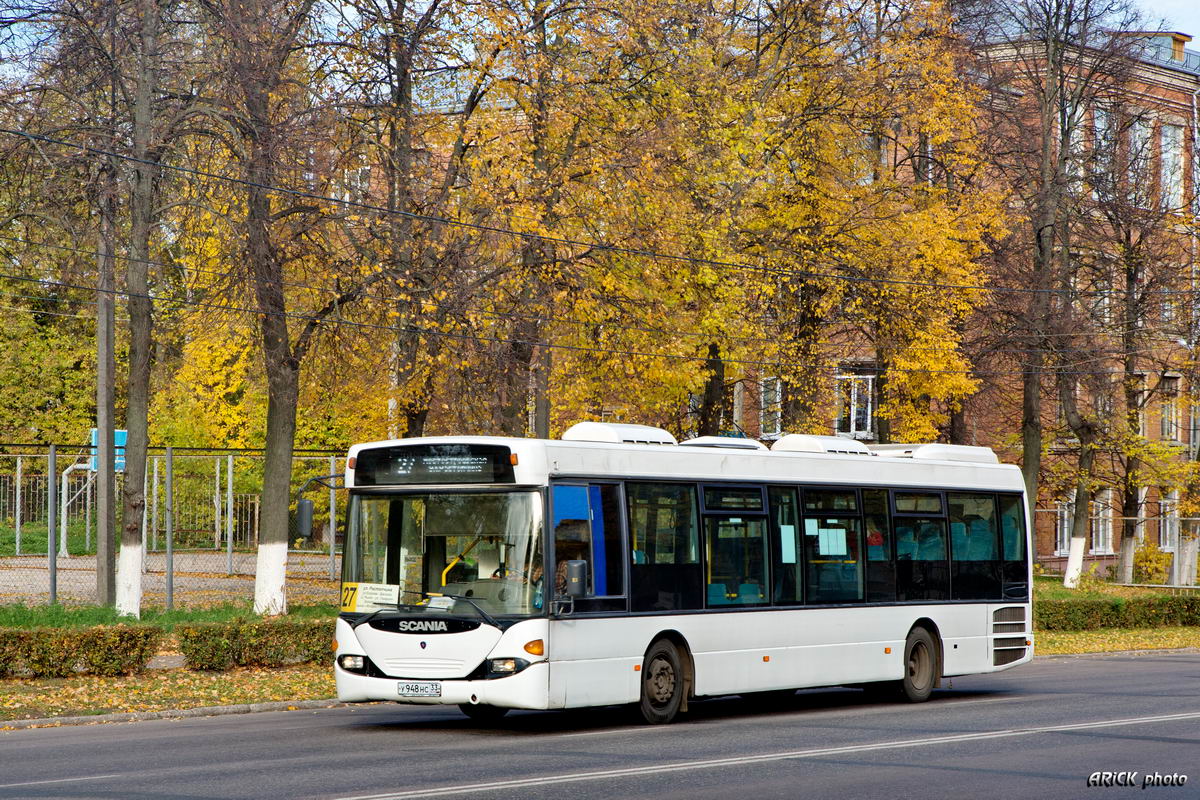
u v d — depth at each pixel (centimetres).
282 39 2608
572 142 2961
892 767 1341
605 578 1678
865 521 2061
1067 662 3080
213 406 4300
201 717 1841
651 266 3030
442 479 1661
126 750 1437
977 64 4188
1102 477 5019
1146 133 5072
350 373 2991
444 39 2855
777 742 1539
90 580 3353
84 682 2016
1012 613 2305
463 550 1634
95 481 3594
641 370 3109
